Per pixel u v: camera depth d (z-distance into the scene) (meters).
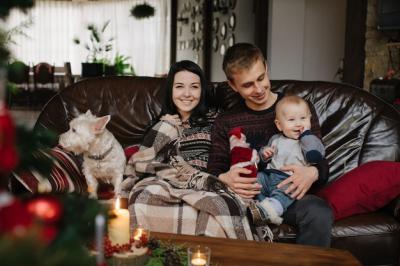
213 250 1.30
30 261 0.40
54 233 0.47
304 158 1.88
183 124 2.12
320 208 1.70
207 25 8.37
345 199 1.82
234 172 1.81
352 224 1.79
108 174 2.07
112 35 12.91
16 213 0.42
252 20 6.37
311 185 1.87
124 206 1.94
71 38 12.95
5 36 0.57
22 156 0.55
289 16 5.89
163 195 1.76
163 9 12.54
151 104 2.38
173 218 1.72
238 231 1.66
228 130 2.04
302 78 6.04
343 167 2.14
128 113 2.37
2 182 0.49
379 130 2.17
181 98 2.09
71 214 0.57
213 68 8.25
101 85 2.44
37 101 10.15
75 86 2.45
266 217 1.72
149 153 2.00
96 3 12.96
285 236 1.75
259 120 2.03
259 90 1.95
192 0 9.44
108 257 1.11
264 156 1.91
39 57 12.82
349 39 4.85
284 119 1.91
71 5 12.91
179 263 1.18
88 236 0.60
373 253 1.80
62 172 1.91
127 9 12.84
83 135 1.93
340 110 2.24
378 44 4.73
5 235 0.40
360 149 2.17
